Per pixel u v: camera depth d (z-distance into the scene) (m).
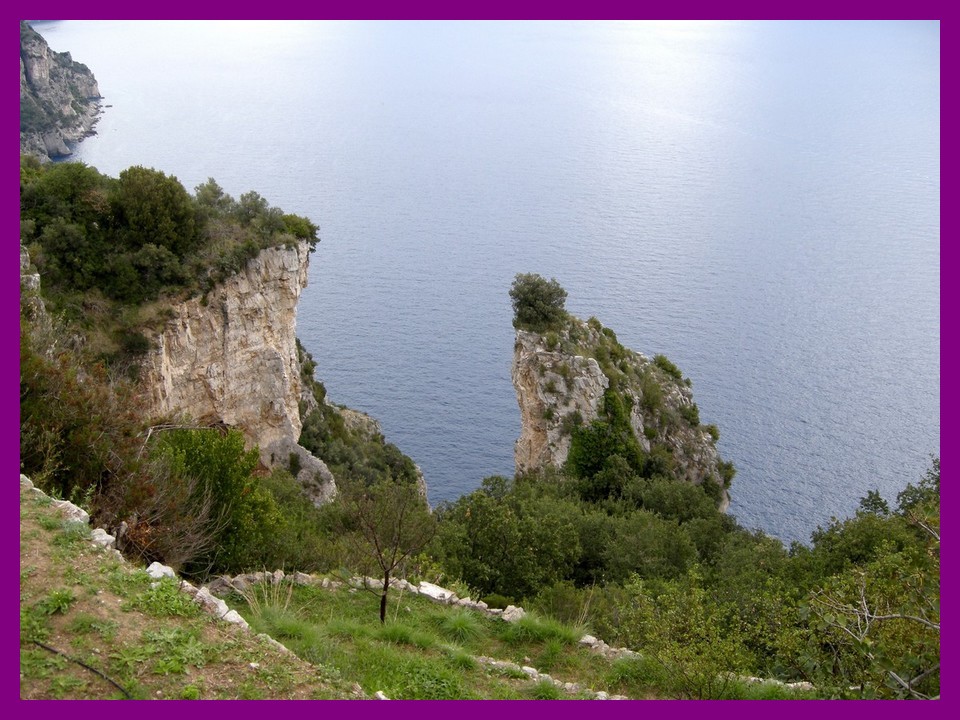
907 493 39.62
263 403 49.91
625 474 56.12
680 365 157.50
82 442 20.00
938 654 16.14
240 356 48.22
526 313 61.19
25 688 12.05
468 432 128.38
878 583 18.72
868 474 112.56
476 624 20.06
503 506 31.67
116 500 19.88
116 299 42.34
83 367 25.11
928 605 16.66
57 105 198.25
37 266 39.78
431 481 113.12
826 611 17.67
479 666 17.53
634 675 17.80
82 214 43.16
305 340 166.62
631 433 59.44
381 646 17.31
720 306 198.88
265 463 50.22
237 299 47.75
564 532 35.59
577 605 25.16
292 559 23.27
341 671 15.31
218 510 21.97
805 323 190.00
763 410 134.75
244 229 49.72
